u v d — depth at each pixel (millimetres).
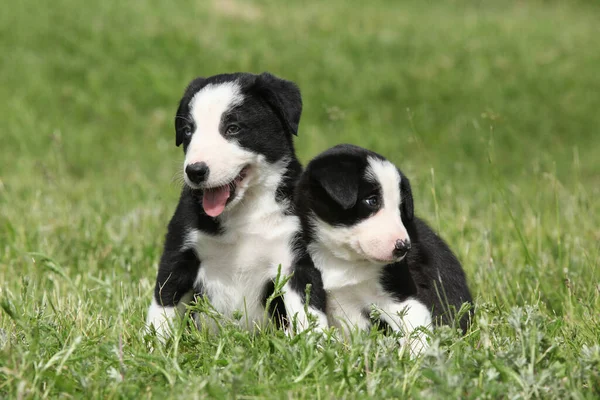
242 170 8234
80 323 7891
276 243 8398
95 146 24203
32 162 20891
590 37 36750
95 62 29516
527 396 6023
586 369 6371
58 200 14914
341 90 29203
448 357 6887
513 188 15992
